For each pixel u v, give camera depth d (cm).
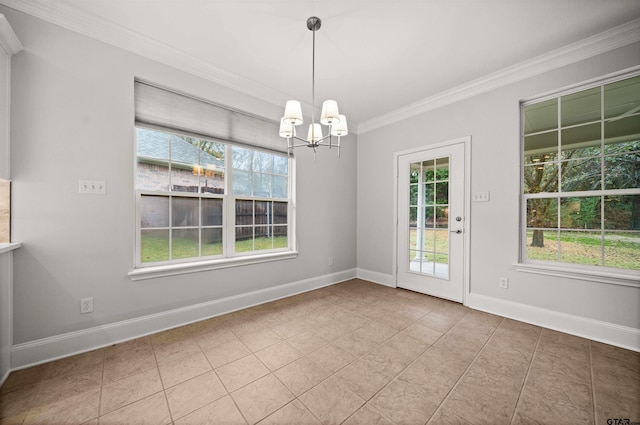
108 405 142
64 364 179
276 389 156
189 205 263
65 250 189
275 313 273
